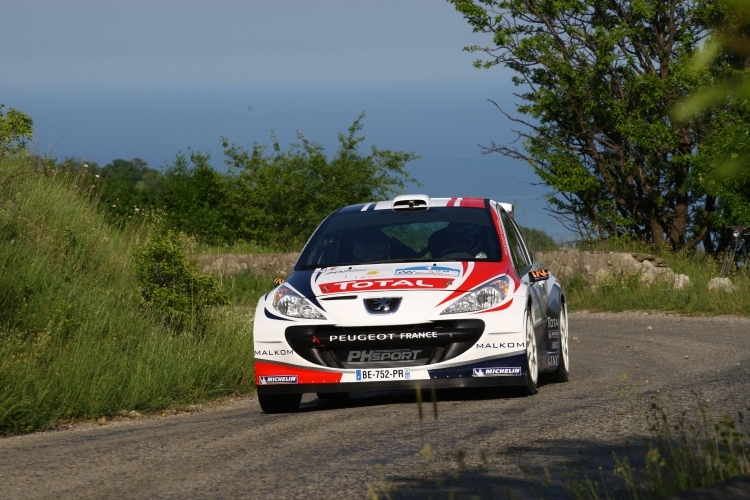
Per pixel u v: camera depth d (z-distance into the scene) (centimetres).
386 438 2100
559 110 10906
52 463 2033
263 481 1694
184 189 13500
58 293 4100
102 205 5675
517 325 2688
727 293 6831
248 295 6975
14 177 5209
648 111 10056
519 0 10838
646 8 9675
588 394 2759
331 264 3012
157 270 4250
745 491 1188
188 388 3378
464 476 1631
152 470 1878
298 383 2716
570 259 8462
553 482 1552
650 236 11256
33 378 3033
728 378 2927
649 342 4816
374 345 2658
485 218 3166
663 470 1523
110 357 3400
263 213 13412
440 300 2691
